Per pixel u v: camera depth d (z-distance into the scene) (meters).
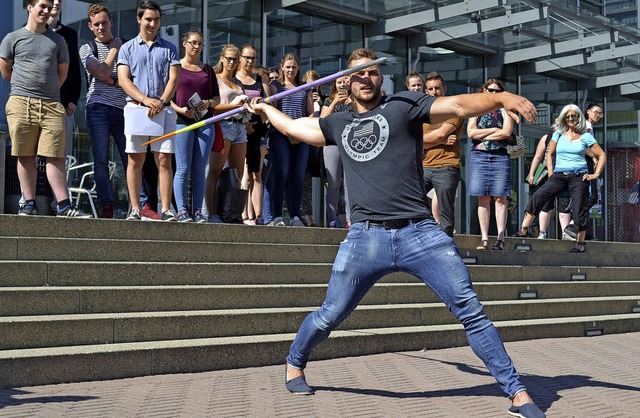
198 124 5.72
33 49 7.17
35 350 5.49
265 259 7.91
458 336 7.67
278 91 9.38
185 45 8.48
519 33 14.48
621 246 12.32
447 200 8.72
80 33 11.28
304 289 7.33
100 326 5.88
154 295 6.45
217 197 8.85
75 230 6.97
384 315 7.54
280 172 9.20
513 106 4.56
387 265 5.01
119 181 11.44
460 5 12.96
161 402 4.98
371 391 5.54
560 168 11.01
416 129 4.99
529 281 10.06
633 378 6.41
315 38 13.68
